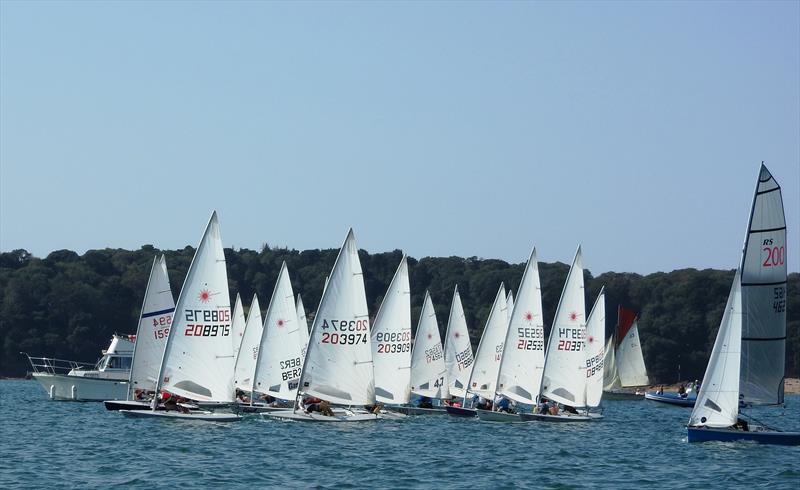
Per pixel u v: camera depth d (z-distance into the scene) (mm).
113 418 77625
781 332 63406
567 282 83562
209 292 71250
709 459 59688
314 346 74438
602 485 51156
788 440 63969
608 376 147250
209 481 49344
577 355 83688
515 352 84625
